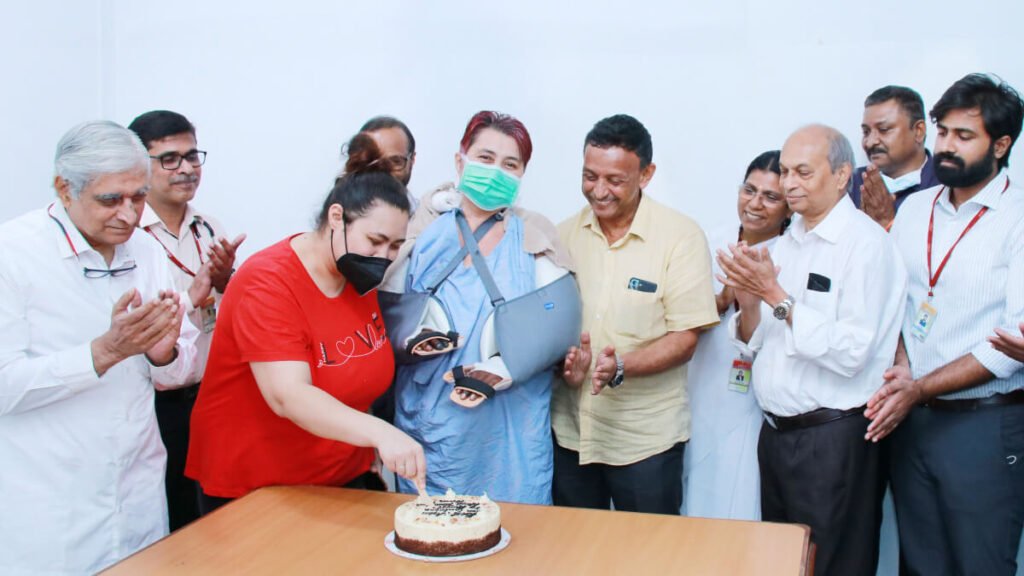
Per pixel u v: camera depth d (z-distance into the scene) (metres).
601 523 1.68
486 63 2.83
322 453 1.93
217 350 1.88
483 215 2.27
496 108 2.83
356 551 1.54
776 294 2.21
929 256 2.33
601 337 2.51
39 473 1.85
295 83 3.01
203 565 1.48
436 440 2.18
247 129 3.05
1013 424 2.23
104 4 3.13
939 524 2.32
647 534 1.62
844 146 2.25
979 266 2.24
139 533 2.01
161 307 1.78
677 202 2.68
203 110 3.09
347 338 1.88
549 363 2.22
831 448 2.29
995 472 2.22
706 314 2.47
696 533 1.63
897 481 2.40
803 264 2.33
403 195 1.81
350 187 1.79
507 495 2.23
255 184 3.06
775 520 2.49
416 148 2.92
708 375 2.69
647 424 2.50
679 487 2.58
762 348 2.45
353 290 1.93
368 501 1.79
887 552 2.59
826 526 2.30
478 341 2.16
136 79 3.13
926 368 2.33
